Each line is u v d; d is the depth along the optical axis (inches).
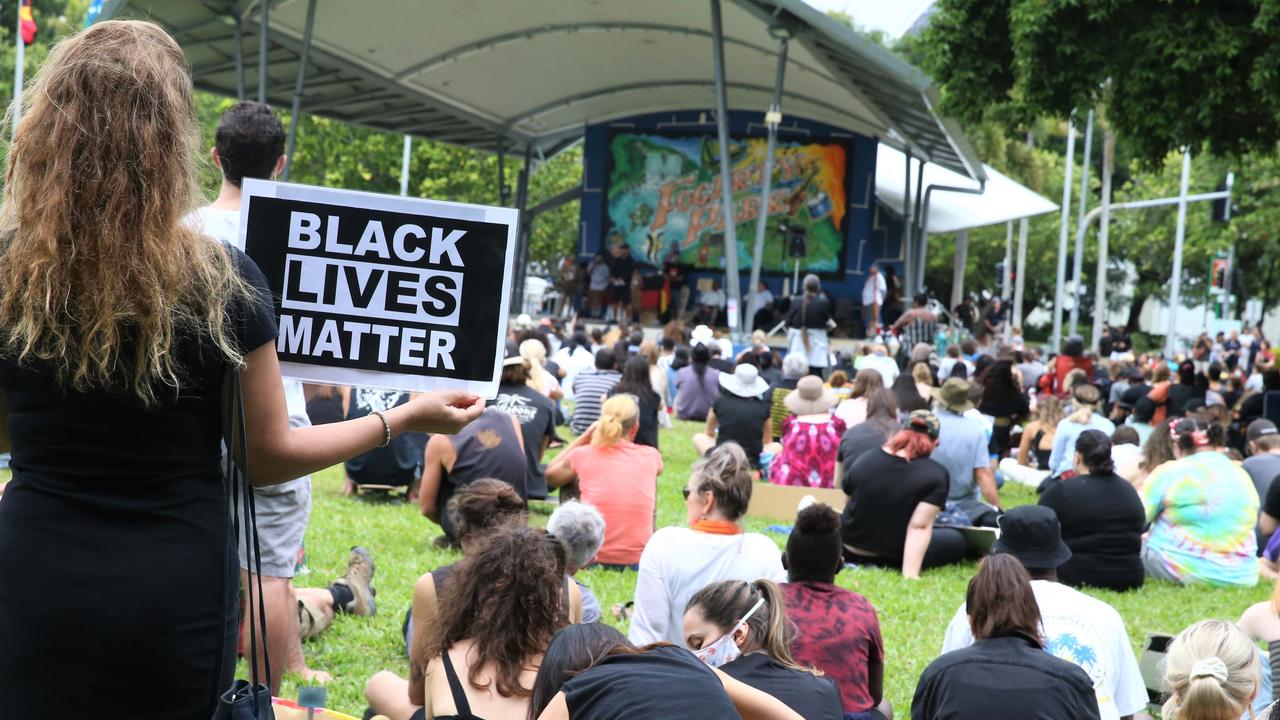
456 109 1376.7
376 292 110.3
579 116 1489.9
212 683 85.8
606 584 328.8
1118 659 208.1
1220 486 373.4
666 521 418.9
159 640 82.9
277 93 1282.0
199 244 84.0
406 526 377.1
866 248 1437.0
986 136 2436.0
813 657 204.5
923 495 367.2
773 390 574.9
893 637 300.4
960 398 416.5
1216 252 2242.9
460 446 348.2
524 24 1115.9
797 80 1235.2
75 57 82.7
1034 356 1023.6
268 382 88.4
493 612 143.6
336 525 370.3
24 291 79.6
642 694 90.7
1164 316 3531.0
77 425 82.1
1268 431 438.6
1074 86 693.9
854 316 1407.5
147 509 83.6
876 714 206.1
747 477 232.5
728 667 164.7
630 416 355.6
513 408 389.7
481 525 210.7
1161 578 379.6
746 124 1451.8
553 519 227.0
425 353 110.6
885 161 1688.0
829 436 436.1
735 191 1454.2
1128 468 434.0
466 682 142.7
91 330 79.4
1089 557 359.6
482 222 110.4
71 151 80.5
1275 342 2888.8
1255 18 625.0
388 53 1151.6
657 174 1473.9
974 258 2974.9
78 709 82.2
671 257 1459.2
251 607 89.4
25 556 81.8
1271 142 692.1
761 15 935.0
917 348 678.5
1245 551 370.9
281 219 109.8
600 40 1176.2
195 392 84.4
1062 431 455.5
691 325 1385.3
